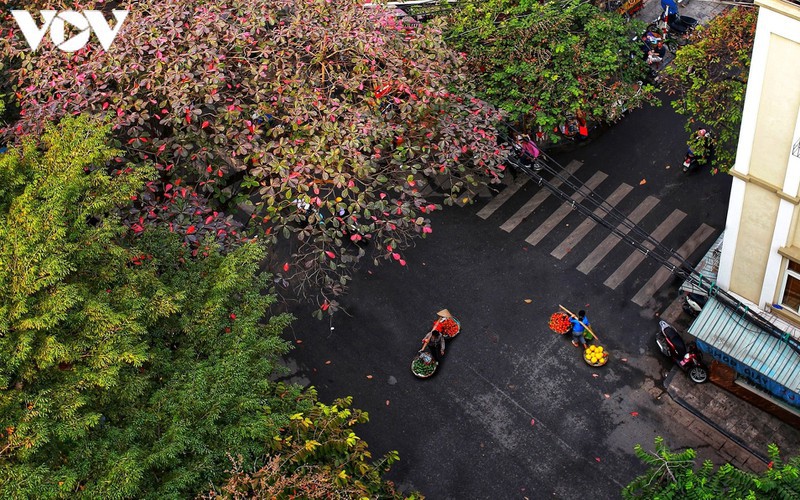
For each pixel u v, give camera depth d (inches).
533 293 1103.0
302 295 1109.1
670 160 1229.7
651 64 1314.0
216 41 805.9
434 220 1185.4
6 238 597.3
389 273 1129.4
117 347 588.1
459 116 905.5
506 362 1040.8
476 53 1069.8
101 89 796.0
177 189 815.1
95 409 602.9
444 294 1109.7
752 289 911.7
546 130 1079.6
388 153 962.7
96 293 633.6
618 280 1105.4
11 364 555.2
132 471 547.8
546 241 1154.0
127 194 655.8
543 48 1077.8
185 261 730.2
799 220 801.6
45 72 806.5
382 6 886.4
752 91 731.4
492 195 1208.2
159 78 807.7
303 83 822.5
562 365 1032.8
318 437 643.5
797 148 734.5
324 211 1147.3
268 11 837.2
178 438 583.5
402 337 1072.8
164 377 650.8
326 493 593.6
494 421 992.2
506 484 942.4
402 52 876.6
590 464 949.8
